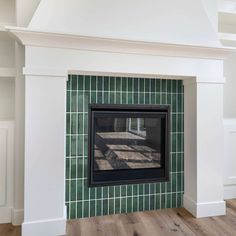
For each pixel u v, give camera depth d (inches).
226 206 94.8
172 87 92.0
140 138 91.7
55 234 72.2
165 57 80.9
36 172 70.9
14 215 78.8
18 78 79.6
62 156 72.9
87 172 84.1
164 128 91.8
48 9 71.6
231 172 101.2
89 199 84.7
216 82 85.8
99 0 75.6
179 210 90.8
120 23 76.8
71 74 81.3
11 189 80.0
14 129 79.9
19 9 78.4
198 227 77.8
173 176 92.8
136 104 88.0
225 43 103.6
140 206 90.0
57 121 72.4
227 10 102.3
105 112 85.1
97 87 84.3
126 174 88.5
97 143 86.7
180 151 93.4
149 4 80.1
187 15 83.4
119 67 76.6
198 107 84.7
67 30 72.4
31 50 70.0
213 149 86.4
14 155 80.0
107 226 78.2
